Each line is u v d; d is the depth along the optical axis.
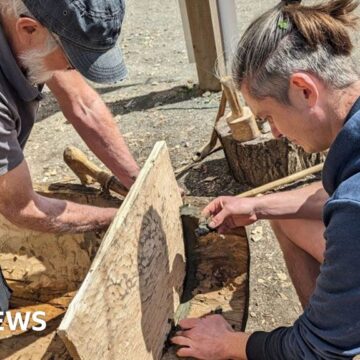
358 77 1.23
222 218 1.78
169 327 1.65
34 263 2.20
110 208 1.88
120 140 2.11
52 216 1.75
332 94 1.23
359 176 1.18
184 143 3.42
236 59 1.32
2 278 1.97
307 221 1.80
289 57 1.23
